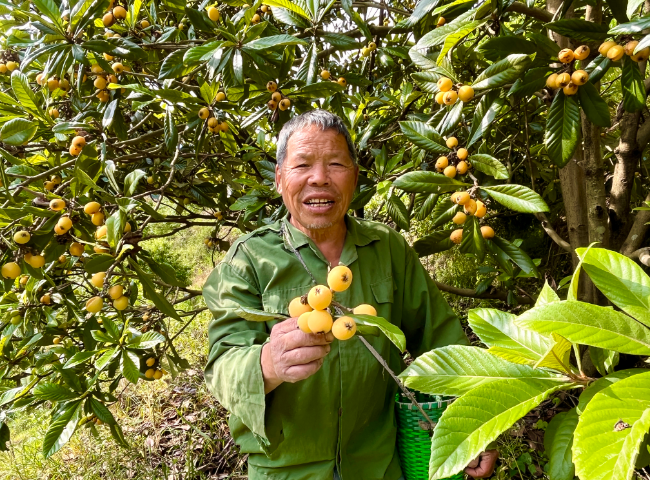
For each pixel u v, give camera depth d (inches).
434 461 27.0
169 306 68.2
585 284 82.7
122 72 87.4
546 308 29.1
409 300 66.7
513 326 36.8
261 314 35.3
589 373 85.1
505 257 74.2
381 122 102.9
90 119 92.8
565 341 30.3
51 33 72.6
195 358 165.6
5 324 80.3
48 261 63.3
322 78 99.9
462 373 34.7
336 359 55.4
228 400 48.3
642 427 22.0
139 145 123.1
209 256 279.7
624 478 21.0
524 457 94.1
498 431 26.9
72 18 73.5
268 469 59.2
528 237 149.9
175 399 145.9
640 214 75.9
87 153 71.4
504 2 54.9
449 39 57.5
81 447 123.3
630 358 80.2
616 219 82.4
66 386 84.6
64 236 63.4
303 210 57.9
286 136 59.9
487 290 113.3
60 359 99.0
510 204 61.5
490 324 37.5
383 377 60.6
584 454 22.4
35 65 90.9
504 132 126.6
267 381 45.3
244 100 90.9
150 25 103.0
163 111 102.9
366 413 59.9
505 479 92.4
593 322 28.2
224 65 74.4
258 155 103.9
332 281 36.9
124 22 95.4
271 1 77.1
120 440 89.6
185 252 301.0
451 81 64.6
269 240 61.4
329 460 58.1
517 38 55.0
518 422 103.4
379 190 87.0
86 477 113.0
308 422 56.5
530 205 59.8
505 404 28.8
